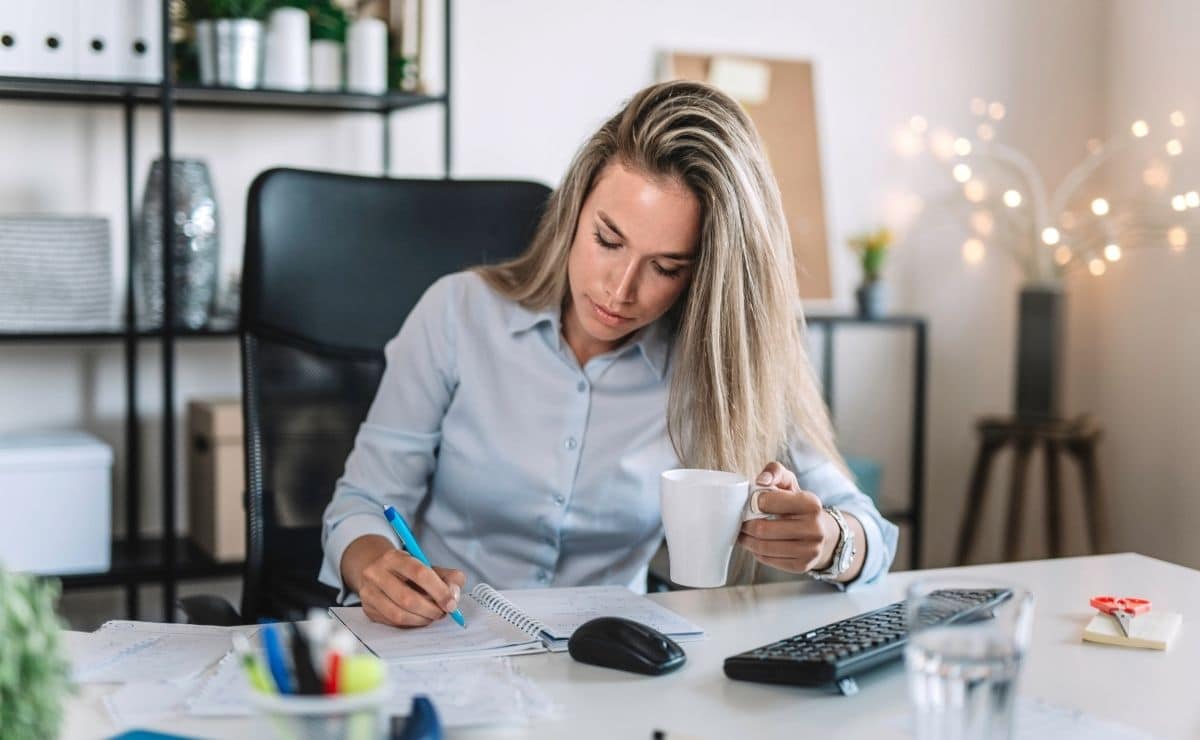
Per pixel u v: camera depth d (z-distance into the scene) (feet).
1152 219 10.30
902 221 10.43
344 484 4.93
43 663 2.40
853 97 10.20
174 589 7.82
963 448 10.86
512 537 5.00
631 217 4.32
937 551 10.88
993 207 10.71
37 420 8.09
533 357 4.92
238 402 7.98
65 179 8.00
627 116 4.48
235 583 8.73
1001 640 2.49
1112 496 10.78
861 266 10.13
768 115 9.83
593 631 3.41
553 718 2.99
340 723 2.35
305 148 8.58
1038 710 3.06
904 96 10.37
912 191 10.44
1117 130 10.75
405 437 4.95
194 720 2.91
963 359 10.77
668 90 4.49
